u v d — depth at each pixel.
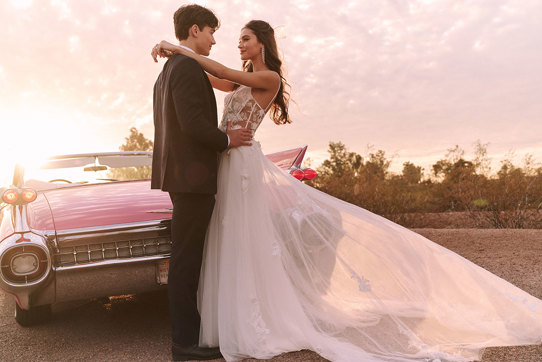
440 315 2.56
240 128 2.79
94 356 2.68
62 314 3.60
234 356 2.49
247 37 2.89
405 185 9.98
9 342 2.98
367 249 2.68
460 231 6.81
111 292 2.76
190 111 2.48
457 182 9.87
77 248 2.71
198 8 2.80
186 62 2.55
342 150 13.00
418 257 2.67
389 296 2.61
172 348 2.57
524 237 5.90
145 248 2.83
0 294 4.43
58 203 3.08
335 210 2.82
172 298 2.58
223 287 2.61
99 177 4.00
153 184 2.86
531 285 3.70
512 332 2.48
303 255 2.71
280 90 2.99
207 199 2.62
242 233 2.65
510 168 8.84
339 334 2.53
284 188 2.85
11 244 2.55
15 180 3.48
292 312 2.58
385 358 2.30
